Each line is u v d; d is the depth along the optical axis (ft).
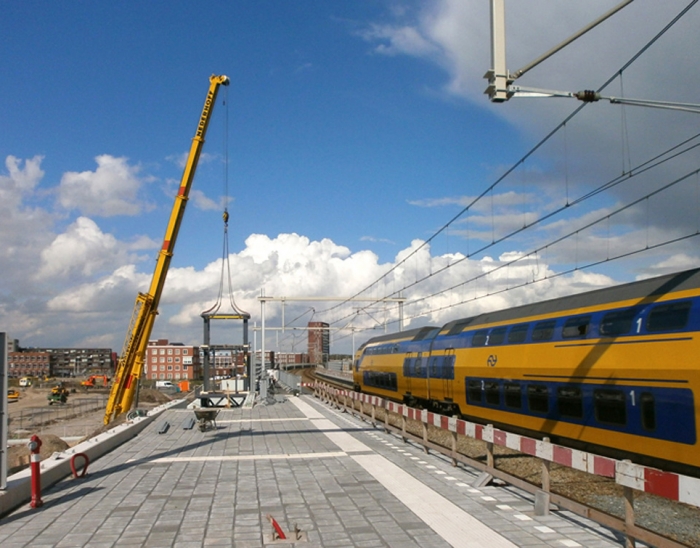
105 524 28.58
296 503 32.12
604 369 41.81
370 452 48.85
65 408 216.13
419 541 25.30
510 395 55.93
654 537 21.66
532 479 42.50
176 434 63.26
